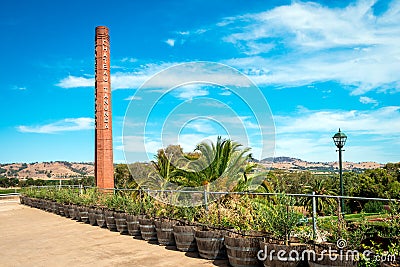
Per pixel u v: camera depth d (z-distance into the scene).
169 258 7.05
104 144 19.27
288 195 6.07
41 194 19.44
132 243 8.66
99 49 19.64
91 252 7.95
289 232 5.79
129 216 9.67
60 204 15.53
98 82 19.55
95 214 11.73
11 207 20.58
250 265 5.91
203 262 6.64
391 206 4.85
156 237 8.79
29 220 14.45
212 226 7.41
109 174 19.23
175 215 9.00
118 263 6.91
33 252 8.31
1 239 10.30
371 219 5.18
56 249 8.50
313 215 5.72
